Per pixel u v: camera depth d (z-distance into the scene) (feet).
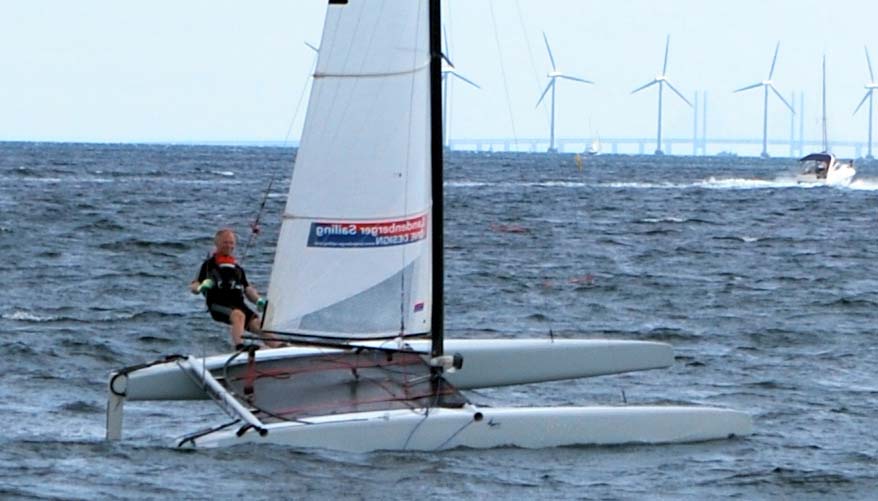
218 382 150.41
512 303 300.81
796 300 315.37
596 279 354.13
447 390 150.61
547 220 609.42
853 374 213.25
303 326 151.43
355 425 141.08
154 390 151.33
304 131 150.82
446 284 332.39
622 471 140.87
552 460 143.33
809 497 135.13
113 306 276.82
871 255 457.68
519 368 167.32
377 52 150.41
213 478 133.39
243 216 607.37
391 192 151.02
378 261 151.33
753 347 240.32
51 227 483.10
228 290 160.86
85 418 168.86
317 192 150.92
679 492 134.72
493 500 129.39
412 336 152.76
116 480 133.28
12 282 314.14
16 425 162.61
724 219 645.10
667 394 191.42
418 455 141.69
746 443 155.22
